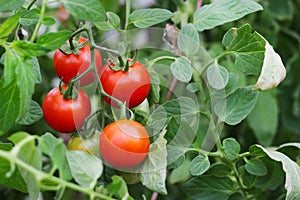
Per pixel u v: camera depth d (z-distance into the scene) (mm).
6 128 542
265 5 875
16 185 553
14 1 527
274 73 593
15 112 535
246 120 853
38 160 490
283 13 896
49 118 570
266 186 670
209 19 617
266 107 821
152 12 593
